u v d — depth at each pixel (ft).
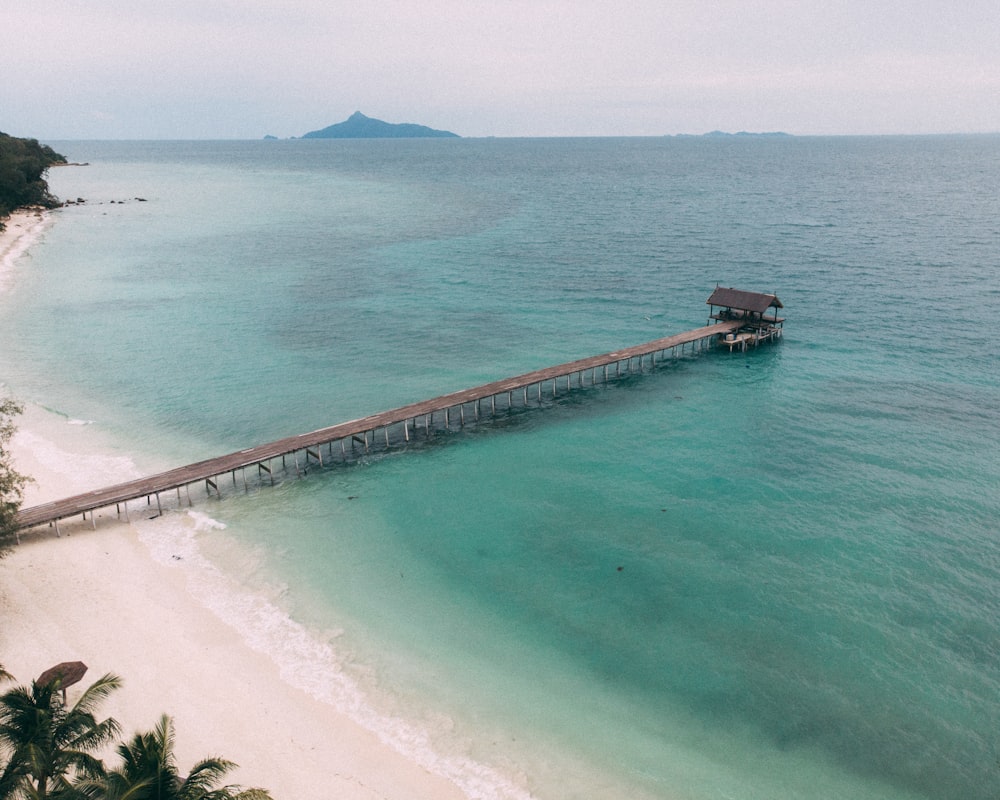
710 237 456.45
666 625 117.08
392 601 122.01
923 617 117.70
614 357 222.69
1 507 122.72
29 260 380.17
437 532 143.13
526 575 129.90
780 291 322.75
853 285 329.93
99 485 152.87
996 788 88.43
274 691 100.53
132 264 377.71
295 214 568.41
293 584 125.18
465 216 559.79
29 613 112.57
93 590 119.65
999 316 278.87
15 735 70.74
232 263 384.47
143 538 136.98
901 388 213.25
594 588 126.41
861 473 163.94
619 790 87.45
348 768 88.58
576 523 146.30
